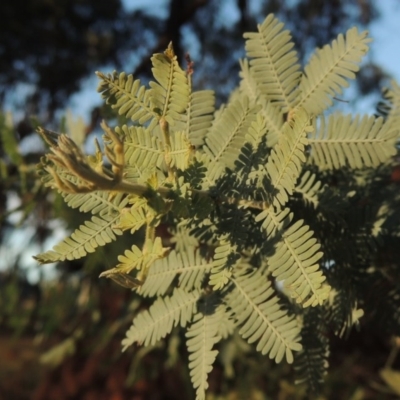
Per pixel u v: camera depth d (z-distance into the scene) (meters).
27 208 0.25
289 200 0.13
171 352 0.28
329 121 0.13
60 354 0.34
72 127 0.26
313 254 0.11
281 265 0.11
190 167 0.11
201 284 0.14
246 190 0.12
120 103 0.12
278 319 0.12
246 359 0.31
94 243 0.12
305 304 0.10
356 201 0.15
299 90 0.14
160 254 0.11
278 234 0.11
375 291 0.14
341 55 0.13
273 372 0.31
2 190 0.27
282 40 0.14
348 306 0.13
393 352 0.26
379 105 0.15
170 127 0.13
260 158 0.12
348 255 0.14
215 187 0.12
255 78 0.14
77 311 0.37
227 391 0.31
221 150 0.13
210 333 0.13
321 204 0.13
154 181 0.10
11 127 0.24
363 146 0.13
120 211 0.12
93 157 0.11
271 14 0.14
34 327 0.39
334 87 0.13
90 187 0.09
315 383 0.13
